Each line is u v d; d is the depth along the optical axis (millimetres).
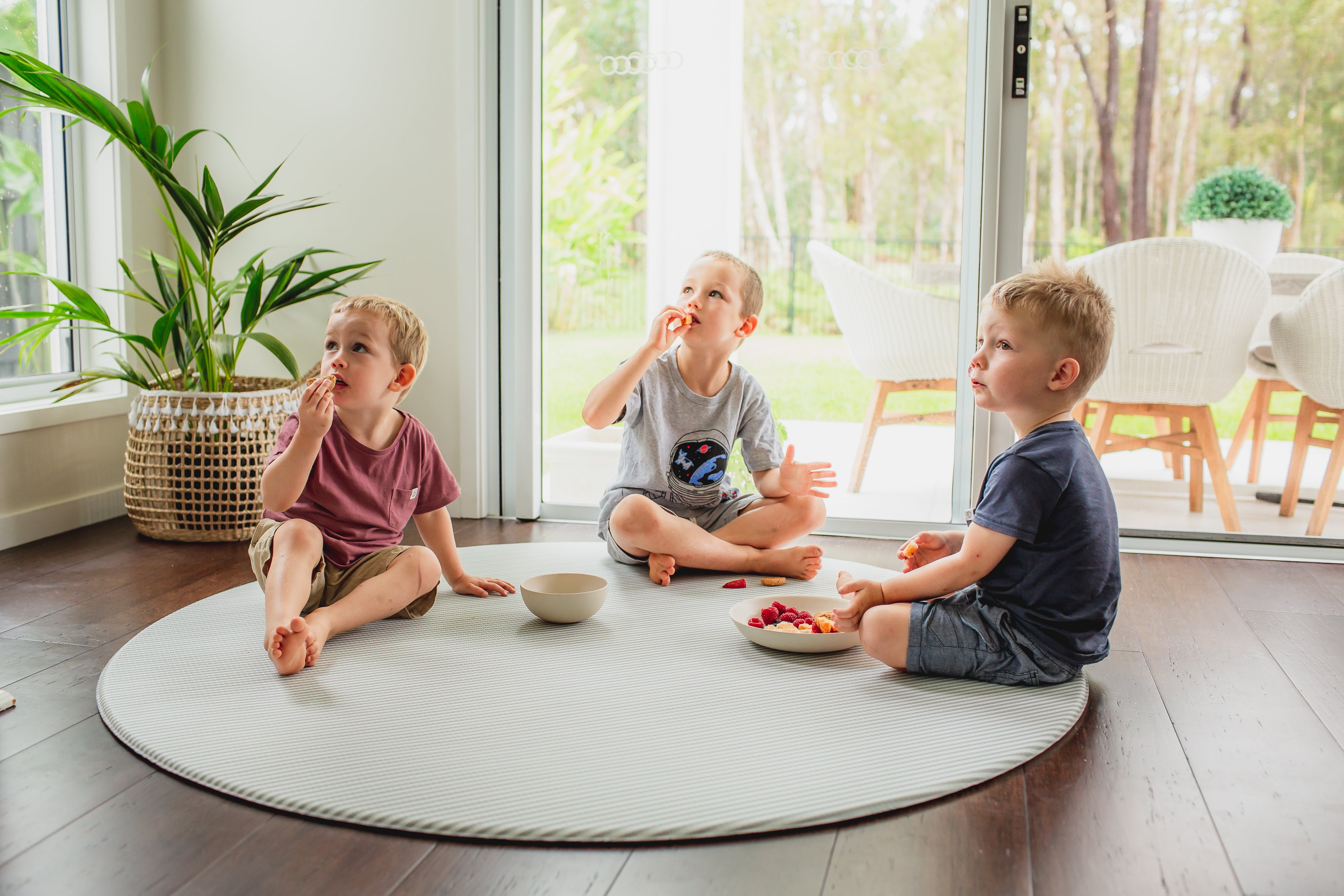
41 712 1314
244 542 2326
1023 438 1480
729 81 2494
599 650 1561
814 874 950
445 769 1138
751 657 1539
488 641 1598
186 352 2455
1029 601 1432
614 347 2609
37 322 2447
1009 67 2371
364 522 1684
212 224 2303
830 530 2547
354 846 988
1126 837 1029
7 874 928
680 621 1715
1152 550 2398
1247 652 1644
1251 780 1164
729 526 2049
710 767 1155
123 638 1618
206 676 1423
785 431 2578
